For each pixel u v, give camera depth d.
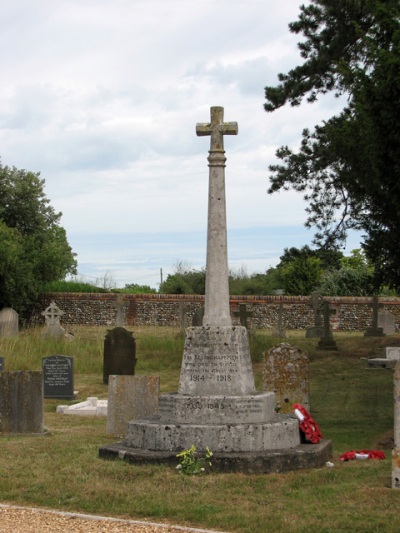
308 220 25.89
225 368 10.43
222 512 7.95
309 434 10.30
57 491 8.77
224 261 10.82
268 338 27.53
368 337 31.17
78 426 14.42
